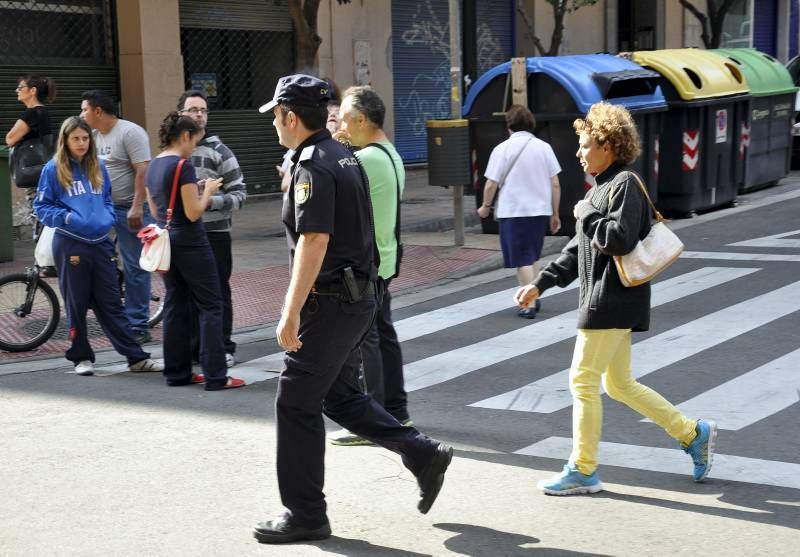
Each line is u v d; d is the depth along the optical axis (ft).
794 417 20.17
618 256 15.76
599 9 82.48
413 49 69.00
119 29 50.31
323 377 14.60
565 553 14.33
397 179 19.30
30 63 47.03
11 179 42.04
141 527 15.42
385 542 14.83
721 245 40.65
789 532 14.85
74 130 24.06
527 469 17.79
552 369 24.59
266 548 14.66
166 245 22.53
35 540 14.97
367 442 19.39
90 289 24.72
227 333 25.49
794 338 26.32
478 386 23.31
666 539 14.71
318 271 14.16
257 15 57.52
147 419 21.01
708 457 16.74
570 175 42.24
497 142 43.68
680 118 47.16
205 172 24.29
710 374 23.40
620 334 16.20
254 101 58.23
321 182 14.10
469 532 15.14
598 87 41.88
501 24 76.43
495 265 39.22
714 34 78.74
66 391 23.38
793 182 61.00
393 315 31.32
